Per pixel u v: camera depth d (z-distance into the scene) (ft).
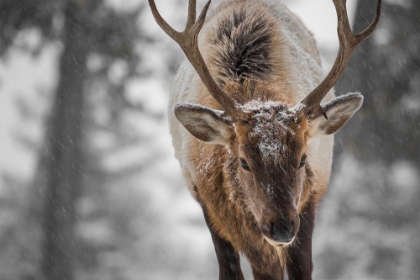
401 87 108.47
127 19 117.70
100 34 116.98
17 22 116.78
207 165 46.37
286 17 55.31
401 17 107.34
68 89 124.16
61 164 134.21
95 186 189.26
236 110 42.96
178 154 53.21
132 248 193.47
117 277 180.86
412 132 110.32
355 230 134.41
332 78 43.27
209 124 44.01
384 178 125.90
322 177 49.80
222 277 49.08
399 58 107.96
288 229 39.45
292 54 50.60
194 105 43.55
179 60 121.49
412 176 133.49
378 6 43.06
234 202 44.62
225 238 48.49
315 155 47.19
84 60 118.62
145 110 131.64
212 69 48.62
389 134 111.14
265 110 42.65
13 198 174.70
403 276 133.80
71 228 139.85
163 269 197.47
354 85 108.27
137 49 118.73
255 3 53.57
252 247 46.06
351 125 111.14
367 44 108.17
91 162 187.83
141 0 119.14
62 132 131.23
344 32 43.24
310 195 45.93
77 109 128.47
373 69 108.17
